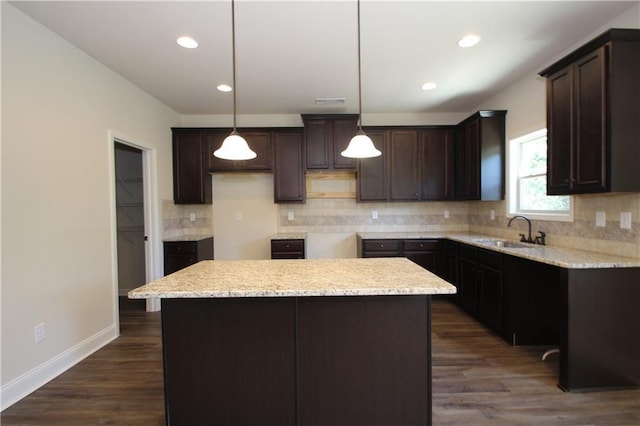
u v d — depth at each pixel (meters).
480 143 3.64
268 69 3.04
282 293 1.49
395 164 4.29
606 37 1.96
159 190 3.87
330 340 1.64
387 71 3.12
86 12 2.11
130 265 4.48
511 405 1.92
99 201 2.80
